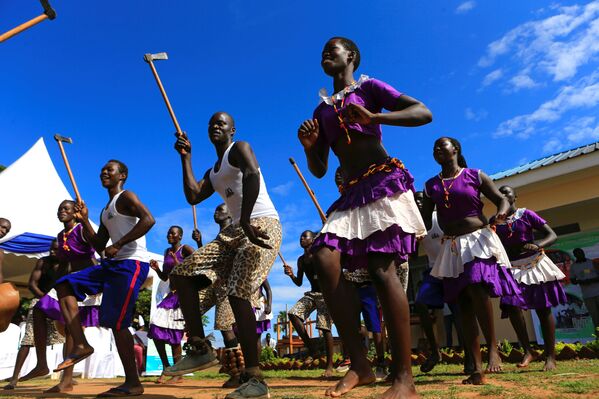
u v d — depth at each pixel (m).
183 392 4.36
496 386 3.27
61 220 5.00
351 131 2.54
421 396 2.85
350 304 2.43
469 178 3.97
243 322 3.08
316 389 4.07
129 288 3.93
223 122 3.68
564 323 9.63
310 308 6.56
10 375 8.31
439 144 4.13
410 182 2.49
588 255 9.55
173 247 6.92
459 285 3.73
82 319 4.74
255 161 3.29
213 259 3.32
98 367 10.04
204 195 3.76
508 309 5.32
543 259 4.97
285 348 13.90
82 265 4.88
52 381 7.96
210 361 3.15
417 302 5.12
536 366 5.14
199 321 3.25
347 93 2.62
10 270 14.75
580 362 5.34
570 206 9.90
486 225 3.90
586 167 8.90
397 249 2.31
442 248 3.97
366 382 2.41
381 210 2.34
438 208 4.05
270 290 6.77
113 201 4.10
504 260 3.84
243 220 3.10
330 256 2.42
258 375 2.99
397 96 2.42
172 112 3.77
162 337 6.63
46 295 4.98
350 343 2.42
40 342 4.94
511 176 9.76
